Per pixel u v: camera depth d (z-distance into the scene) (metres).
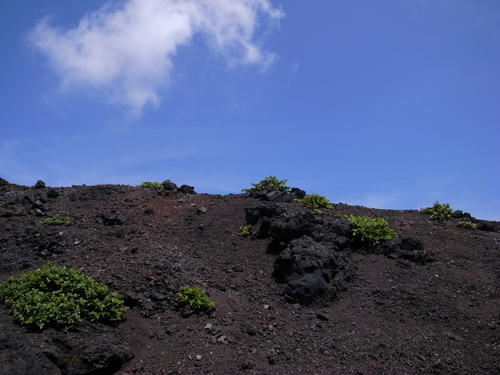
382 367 5.95
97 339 5.91
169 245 9.77
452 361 6.07
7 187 13.80
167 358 6.00
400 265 9.09
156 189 14.21
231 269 8.99
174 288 7.59
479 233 10.70
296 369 5.86
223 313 7.23
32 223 10.73
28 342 5.58
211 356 6.06
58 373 5.27
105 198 12.76
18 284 6.90
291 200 12.97
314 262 8.30
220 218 11.59
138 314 6.98
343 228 10.06
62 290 6.63
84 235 10.11
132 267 8.16
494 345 6.45
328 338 6.66
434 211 12.49
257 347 6.37
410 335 6.75
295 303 7.75
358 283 8.47
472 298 7.79
